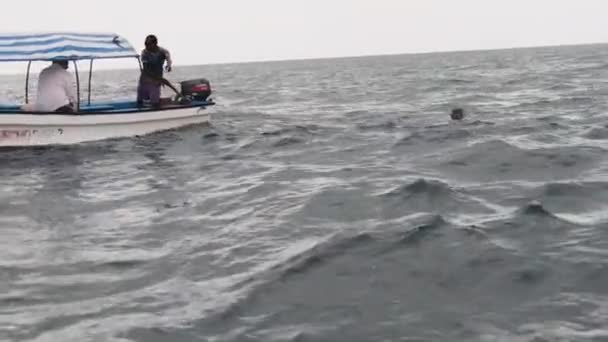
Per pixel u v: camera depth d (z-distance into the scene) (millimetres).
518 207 7254
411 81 41875
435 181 8523
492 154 10742
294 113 21547
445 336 4227
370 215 7230
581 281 4984
